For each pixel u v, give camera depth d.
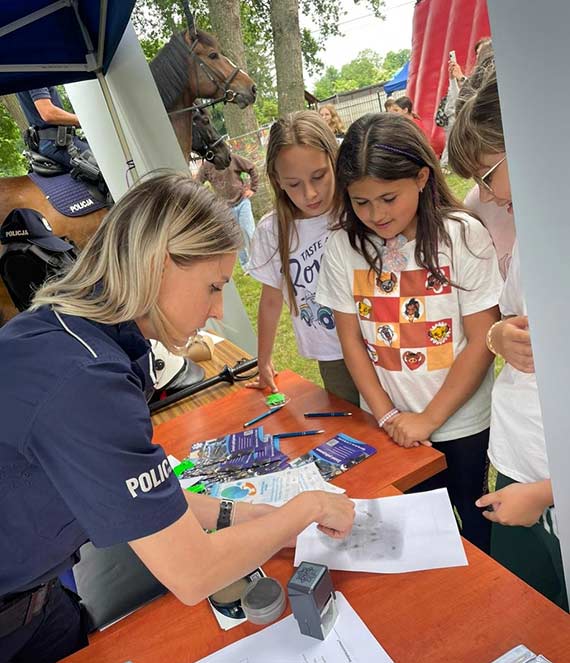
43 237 2.65
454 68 1.58
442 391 1.35
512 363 1.11
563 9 0.38
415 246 1.33
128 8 1.96
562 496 0.61
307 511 0.95
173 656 0.87
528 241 0.49
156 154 2.69
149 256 0.77
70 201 3.14
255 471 1.32
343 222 1.40
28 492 0.80
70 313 0.79
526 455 1.13
